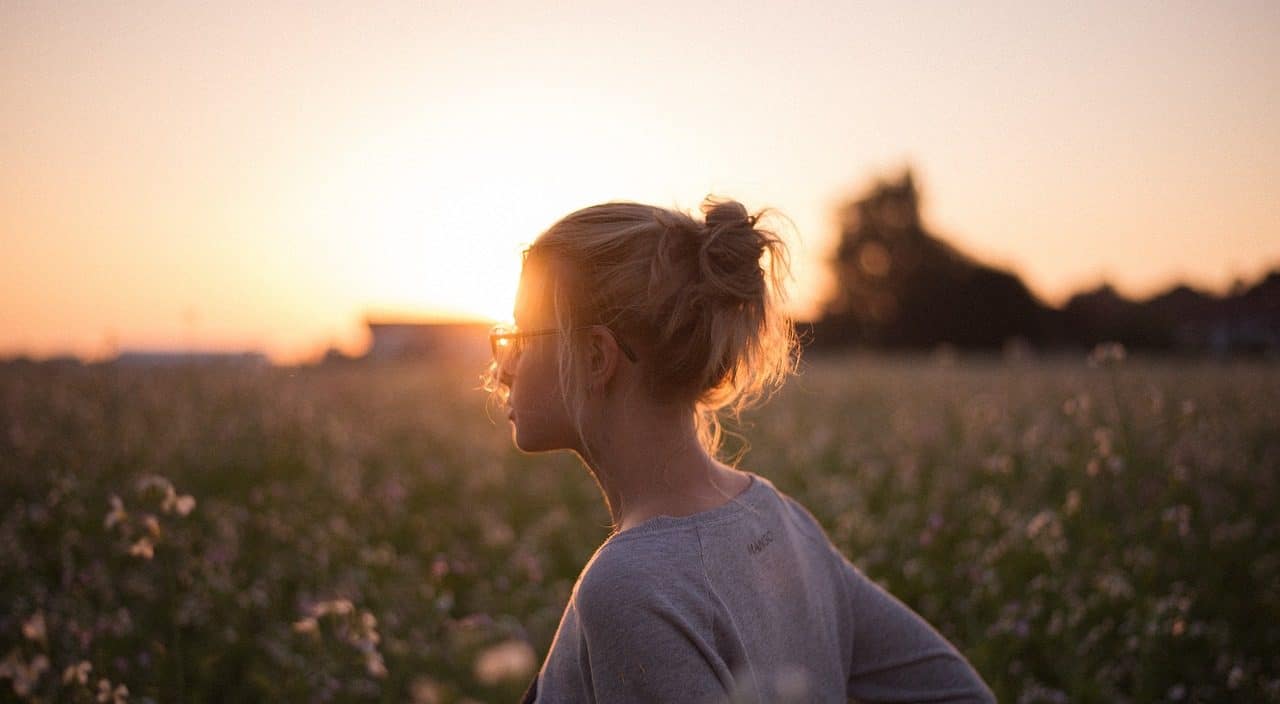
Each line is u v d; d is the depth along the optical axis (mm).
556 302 1314
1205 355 33281
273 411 10492
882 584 4797
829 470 9117
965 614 4398
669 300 1276
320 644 3398
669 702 1131
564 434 1374
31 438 8055
